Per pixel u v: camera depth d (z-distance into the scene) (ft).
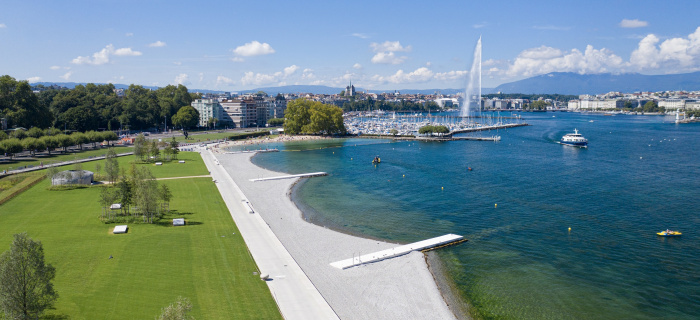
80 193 457.68
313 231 352.49
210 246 303.68
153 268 262.06
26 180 520.01
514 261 291.79
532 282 260.83
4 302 179.83
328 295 240.53
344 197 476.95
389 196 479.82
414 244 319.06
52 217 365.20
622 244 319.06
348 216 401.70
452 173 615.98
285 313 216.13
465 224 372.38
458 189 507.30
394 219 390.83
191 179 562.25
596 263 286.66
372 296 241.35
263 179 572.51
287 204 443.32
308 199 467.93
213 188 506.07
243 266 270.67
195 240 315.37
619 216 386.73
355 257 293.43
